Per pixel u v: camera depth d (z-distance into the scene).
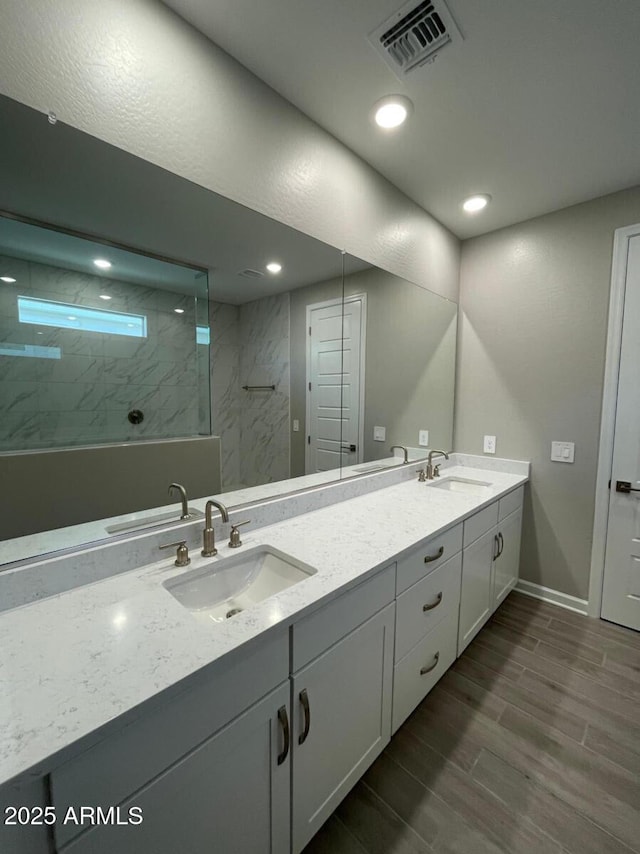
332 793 1.09
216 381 1.39
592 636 2.04
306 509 1.67
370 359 2.01
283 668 0.91
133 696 0.65
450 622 1.67
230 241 1.35
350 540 1.36
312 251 1.61
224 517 1.15
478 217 2.32
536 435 2.39
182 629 0.84
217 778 0.79
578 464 2.25
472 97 1.39
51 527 1.01
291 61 1.24
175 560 1.18
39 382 0.99
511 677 1.74
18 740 0.57
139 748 0.67
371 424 2.08
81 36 0.93
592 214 2.11
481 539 1.89
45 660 0.74
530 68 1.26
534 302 2.35
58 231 0.99
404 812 1.16
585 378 2.19
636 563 2.08
